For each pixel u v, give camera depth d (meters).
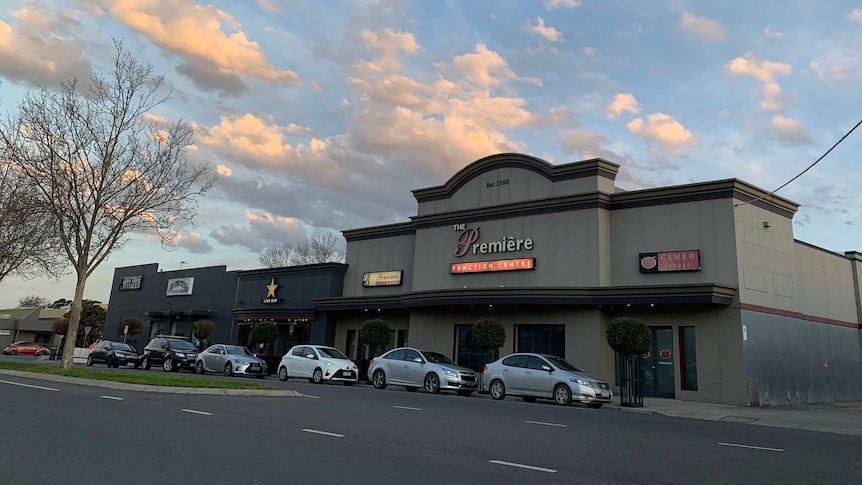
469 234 29.17
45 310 74.44
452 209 30.67
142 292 52.06
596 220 25.09
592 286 24.62
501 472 7.30
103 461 7.08
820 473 7.98
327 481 6.50
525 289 24.70
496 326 24.41
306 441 8.98
